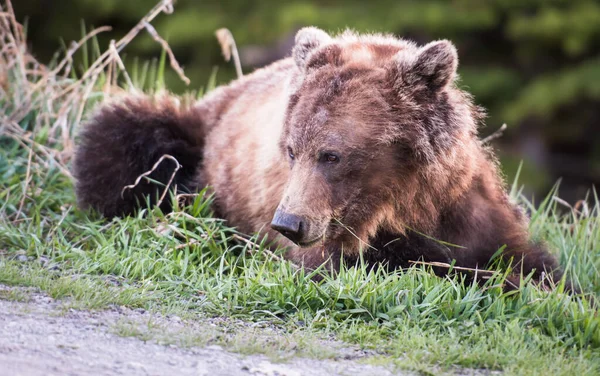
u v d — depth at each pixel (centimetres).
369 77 1046
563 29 3031
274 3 3244
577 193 3397
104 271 1058
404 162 1052
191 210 1205
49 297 942
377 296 966
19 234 1168
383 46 1123
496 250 1141
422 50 1045
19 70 1553
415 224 1095
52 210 1325
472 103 1152
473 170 1119
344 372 805
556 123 3347
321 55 1084
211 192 1278
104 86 1586
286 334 900
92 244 1185
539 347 900
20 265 1070
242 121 1280
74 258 1095
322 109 1023
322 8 3145
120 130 1334
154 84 1888
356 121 1018
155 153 1329
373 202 1046
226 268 1075
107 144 1328
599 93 2980
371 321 941
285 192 1010
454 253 1123
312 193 1005
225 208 1252
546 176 3219
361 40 1173
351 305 963
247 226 1213
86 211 1313
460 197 1112
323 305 966
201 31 3197
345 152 1012
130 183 1321
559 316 951
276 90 1257
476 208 1133
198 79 3209
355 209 1039
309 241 1005
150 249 1121
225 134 1303
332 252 1089
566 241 1291
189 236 1168
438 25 3088
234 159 1244
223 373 774
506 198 1213
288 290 976
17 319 857
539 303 965
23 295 926
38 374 716
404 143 1043
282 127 1088
